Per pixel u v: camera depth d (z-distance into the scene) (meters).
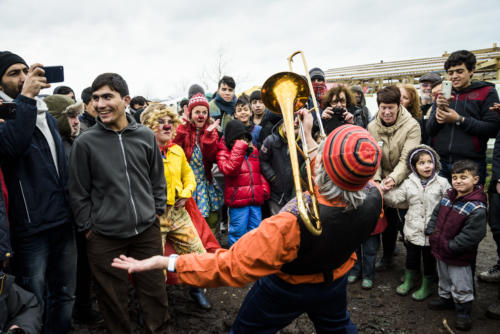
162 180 2.22
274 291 1.46
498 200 2.74
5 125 1.77
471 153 3.07
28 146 1.83
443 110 3.04
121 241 1.98
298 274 1.41
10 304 1.58
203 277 1.32
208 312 2.70
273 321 1.53
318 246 1.29
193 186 2.69
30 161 1.93
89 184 1.97
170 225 2.55
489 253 3.75
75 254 2.20
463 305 2.45
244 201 3.19
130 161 1.99
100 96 1.91
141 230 2.02
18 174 1.90
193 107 3.14
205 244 2.84
